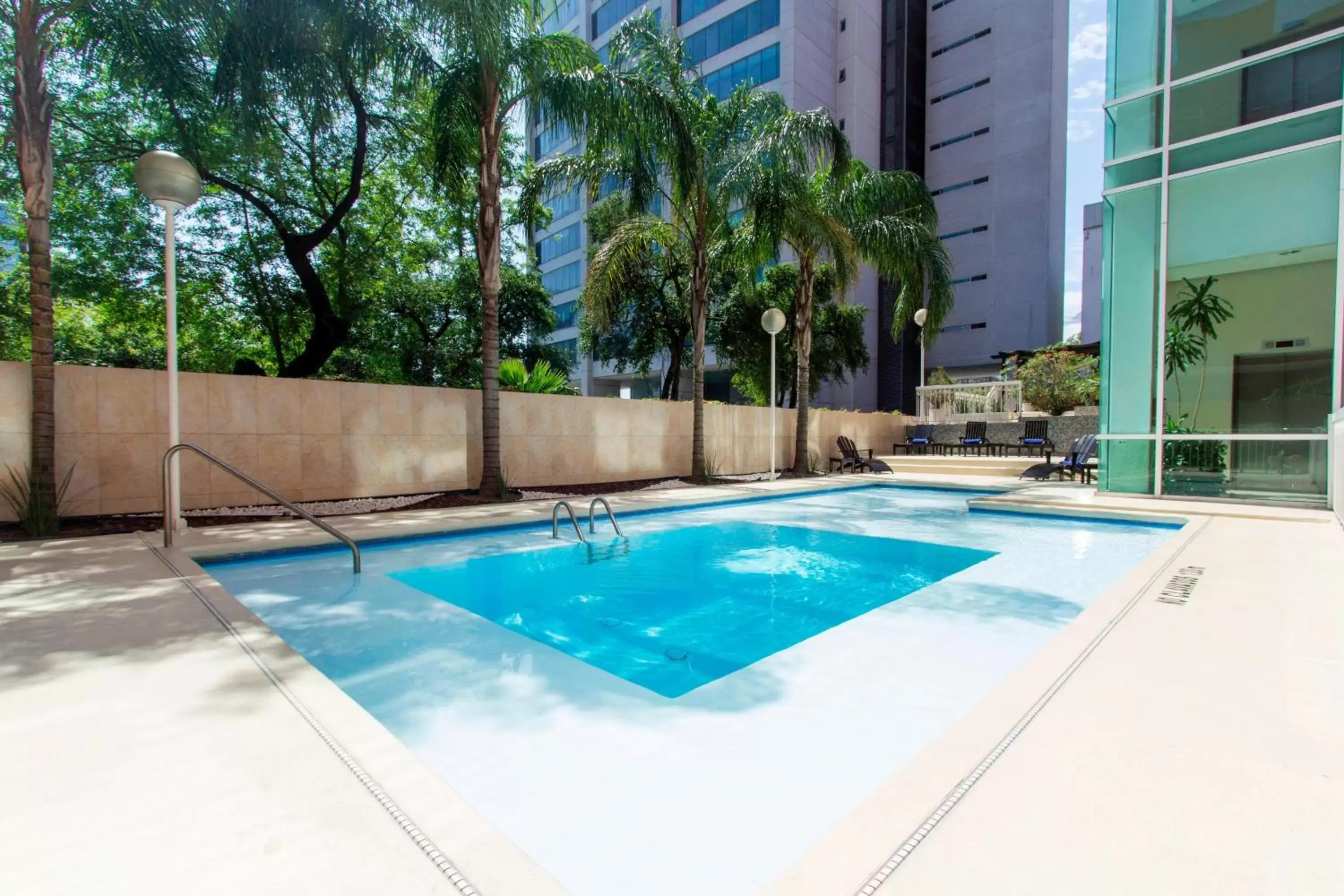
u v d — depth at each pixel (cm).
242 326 1440
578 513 848
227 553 557
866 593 518
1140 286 891
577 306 2466
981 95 3531
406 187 1431
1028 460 1470
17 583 423
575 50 955
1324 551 522
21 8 611
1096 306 3628
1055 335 3369
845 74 3372
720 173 1137
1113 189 902
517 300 2019
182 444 550
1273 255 797
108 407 710
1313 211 769
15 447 654
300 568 562
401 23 839
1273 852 149
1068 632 316
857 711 278
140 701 236
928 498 1105
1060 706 231
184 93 817
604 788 214
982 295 3497
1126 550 667
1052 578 541
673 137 1012
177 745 202
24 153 615
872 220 1316
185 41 761
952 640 374
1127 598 379
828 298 2189
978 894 134
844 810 200
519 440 1067
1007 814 164
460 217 1271
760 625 431
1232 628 324
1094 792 175
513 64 891
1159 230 870
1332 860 146
